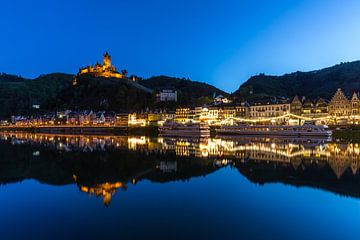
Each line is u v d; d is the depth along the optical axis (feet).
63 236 90.53
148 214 108.68
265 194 133.08
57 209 113.91
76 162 225.35
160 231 94.02
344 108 587.27
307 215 107.45
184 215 107.76
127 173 180.34
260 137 528.22
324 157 242.17
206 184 152.25
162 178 165.89
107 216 106.73
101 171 187.01
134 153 285.43
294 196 130.00
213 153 280.51
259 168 194.18
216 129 620.90
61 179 163.63
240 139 488.44
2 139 538.06
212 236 90.74
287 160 227.81
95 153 286.66
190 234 92.07
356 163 209.05
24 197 129.29
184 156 259.80
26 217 105.70
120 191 139.33
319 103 635.66
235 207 116.06
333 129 496.64
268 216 106.93
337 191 136.26
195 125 610.65
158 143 422.41
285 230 95.30
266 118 649.61
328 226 97.96
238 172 181.57
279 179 161.17
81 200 125.18
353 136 453.58
